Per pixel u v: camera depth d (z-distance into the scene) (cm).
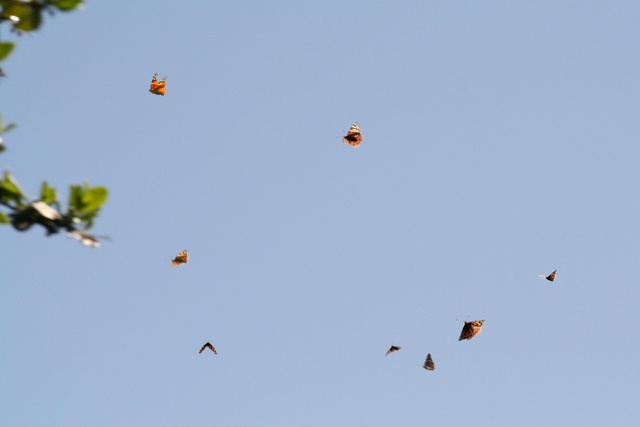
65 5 977
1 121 949
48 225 956
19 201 954
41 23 973
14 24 966
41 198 972
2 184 947
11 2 952
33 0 964
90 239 961
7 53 949
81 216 978
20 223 943
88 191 980
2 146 948
